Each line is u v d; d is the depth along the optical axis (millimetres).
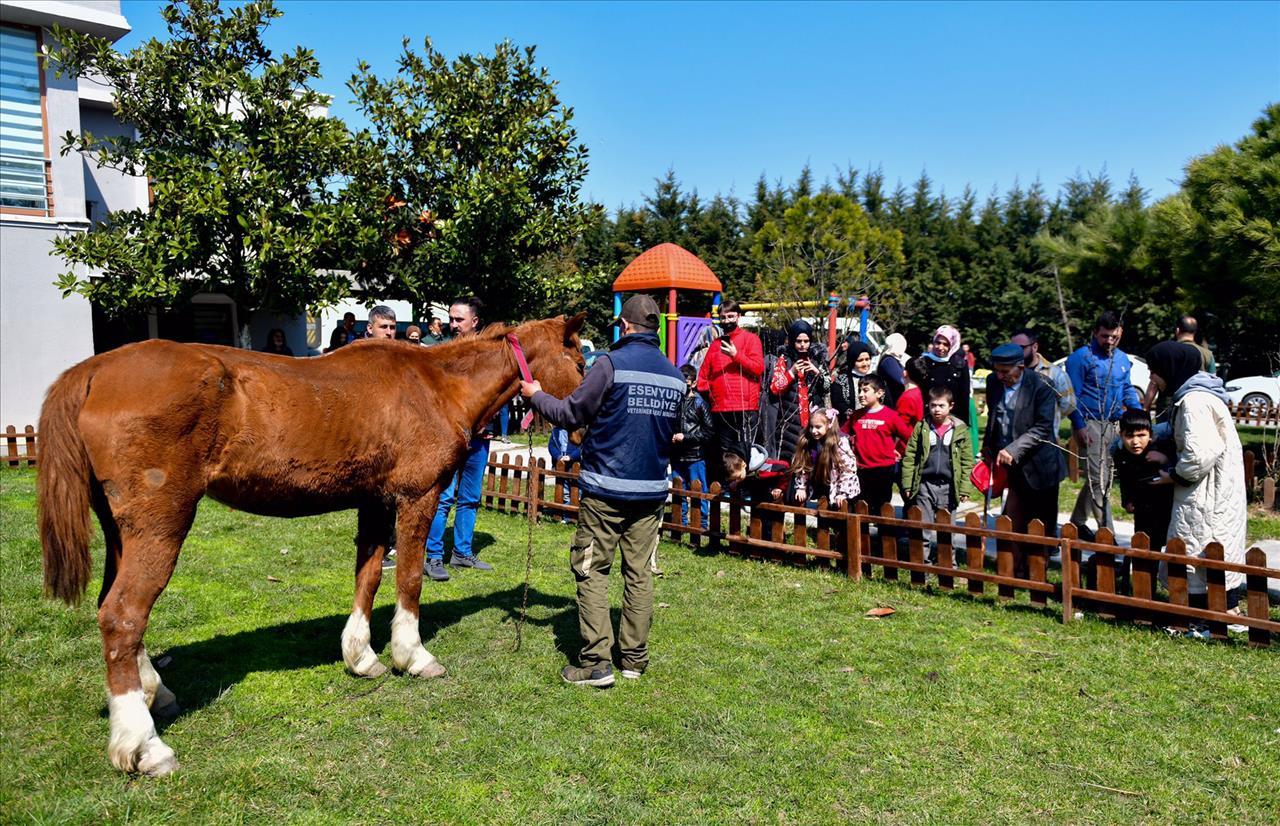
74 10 12844
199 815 3172
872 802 3334
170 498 3576
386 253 13961
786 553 6906
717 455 7922
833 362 9492
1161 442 5832
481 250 14430
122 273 12102
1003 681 4512
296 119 12648
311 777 3445
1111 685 4461
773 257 22203
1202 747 3771
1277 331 14344
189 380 3613
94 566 6441
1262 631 4941
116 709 3453
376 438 4254
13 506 8453
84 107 16484
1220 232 11250
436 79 14086
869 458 7176
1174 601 5199
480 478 6773
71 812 3113
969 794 3396
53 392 3547
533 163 14305
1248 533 8273
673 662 4766
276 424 3896
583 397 4266
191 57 12500
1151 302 17812
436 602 5848
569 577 6574
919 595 6062
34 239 12422
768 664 4738
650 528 4500
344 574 6484
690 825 3172
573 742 3791
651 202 31812
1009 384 6582
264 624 5332
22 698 4070
